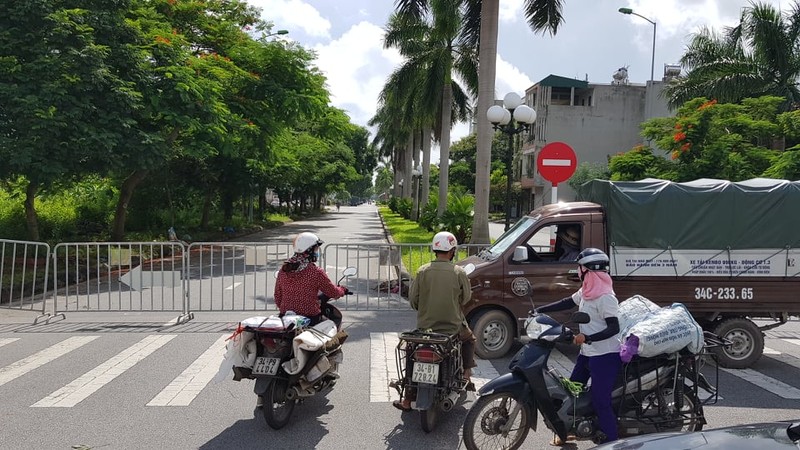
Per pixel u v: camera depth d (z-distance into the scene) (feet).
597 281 15.56
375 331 30.45
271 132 69.97
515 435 16.20
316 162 146.41
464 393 18.95
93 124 46.24
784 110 68.74
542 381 15.47
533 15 54.24
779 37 69.87
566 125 149.89
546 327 15.60
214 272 52.42
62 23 45.06
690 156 51.62
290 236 104.27
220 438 17.04
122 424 18.02
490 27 49.26
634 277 25.04
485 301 25.22
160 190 87.25
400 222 140.36
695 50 78.54
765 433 11.50
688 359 16.35
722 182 26.02
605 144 150.51
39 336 28.91
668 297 25.03
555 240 28.58
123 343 27.61
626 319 16.51
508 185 45.55
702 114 52.03
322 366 18.34
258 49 66.74
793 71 70.85
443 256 18.40
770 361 26.21
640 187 25.40
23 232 63.93
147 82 50.44
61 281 45.11
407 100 98.48
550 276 25.31
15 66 44.37
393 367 24.13
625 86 150.51
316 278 19.34
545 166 36.37
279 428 17.71
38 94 43.75
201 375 22.89
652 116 148.15
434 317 17.92
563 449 16.57
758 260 25.13
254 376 17.20
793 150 49.08
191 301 38.06
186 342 27.78
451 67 86.58
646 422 16.11
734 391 21.84
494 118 44.14
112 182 82.17
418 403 16.56
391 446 16.62
